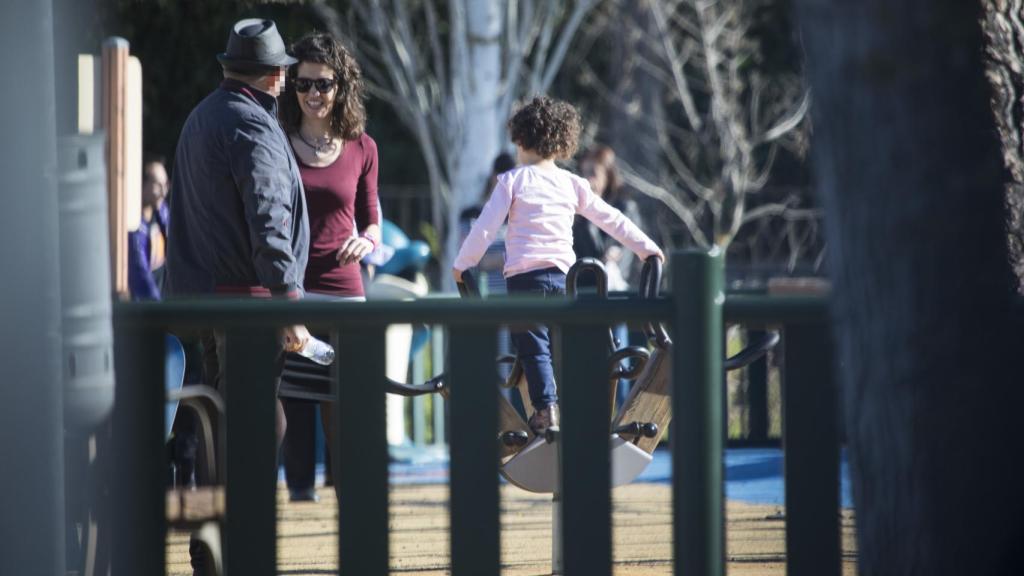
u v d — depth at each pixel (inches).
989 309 461.1
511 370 753.6
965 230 457.1
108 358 527.2
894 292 463.2
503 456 717.3
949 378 462.9
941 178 454.3
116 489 529.3
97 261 530.3
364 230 848.3
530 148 812.6
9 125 493.7
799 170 3191.4
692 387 504.1
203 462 617.6
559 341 515.2
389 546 515.5
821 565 527.8
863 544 486.9
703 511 503.2
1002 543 468.4
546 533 906.1
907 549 472.7
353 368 514.3
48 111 500.1
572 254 808.3
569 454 513.7
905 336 463.8
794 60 3117.6
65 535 539.5
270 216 703.7
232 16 2460.6
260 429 521.0
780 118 3169.3
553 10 2615.7
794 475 528.1
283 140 732.0
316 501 1048.2
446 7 3036.4
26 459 498.0
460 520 515.5
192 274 735.1
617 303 507.5
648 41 3046.3
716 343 507.2
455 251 2474.2
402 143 3277.6
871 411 474.0
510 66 2495.1
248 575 521.7
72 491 556.1
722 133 2861.7
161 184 1234.6
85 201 529.3
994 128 464.1
